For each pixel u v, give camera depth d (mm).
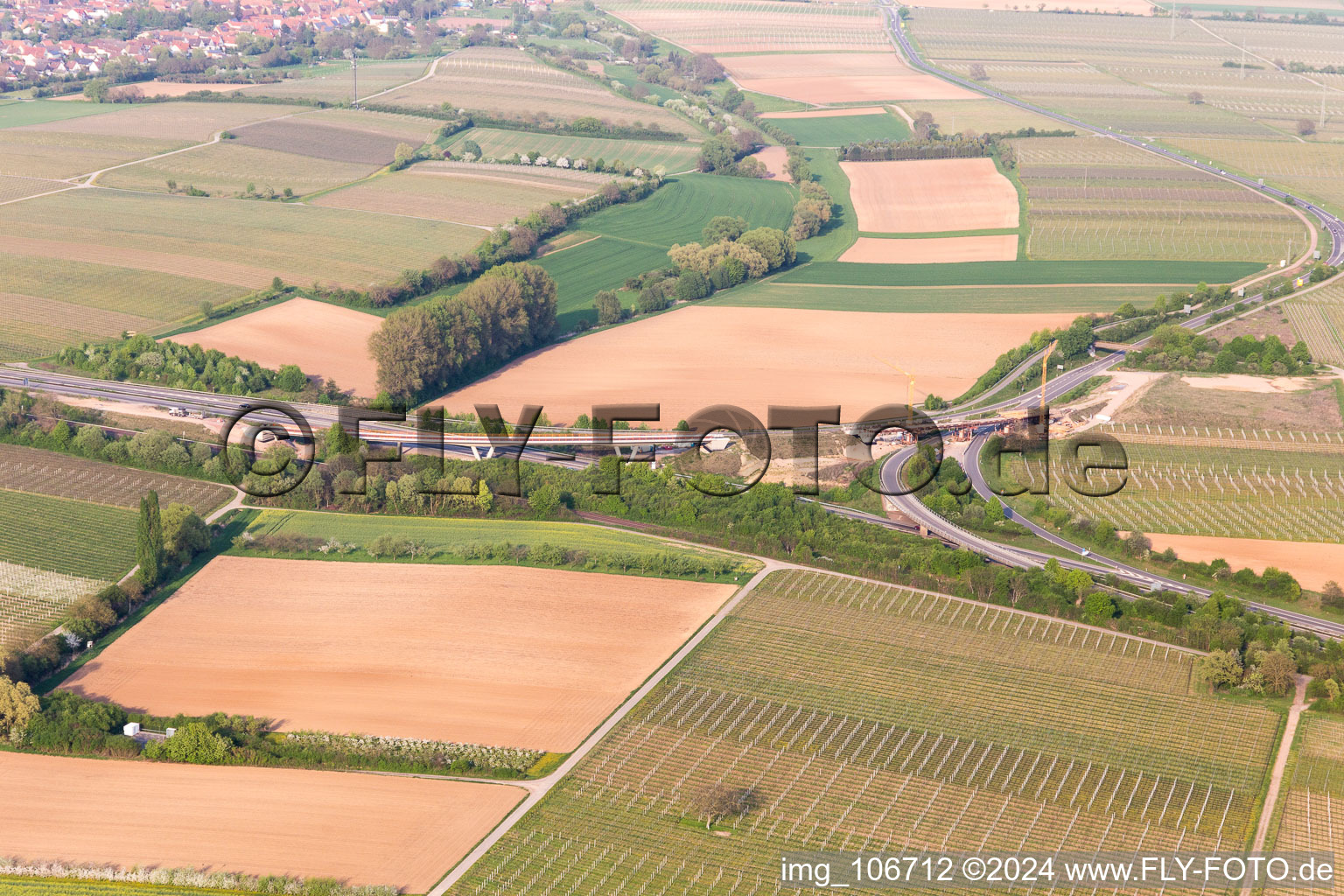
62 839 166750
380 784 178250
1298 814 174125
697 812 173500
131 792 176000
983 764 184250
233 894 158000
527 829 170250
